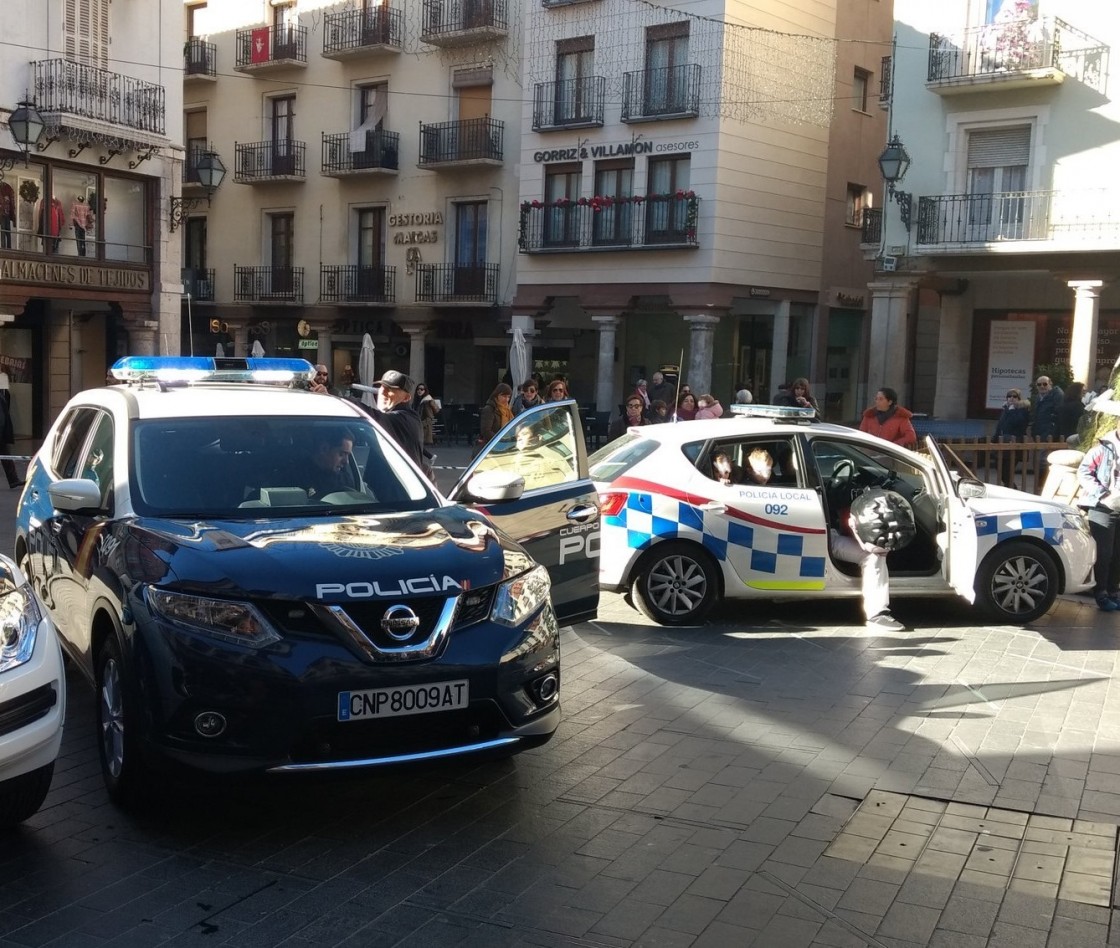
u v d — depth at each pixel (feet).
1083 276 73.56
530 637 15.90
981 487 27.55
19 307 74.38
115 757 16.28
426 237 107.24
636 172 92.48
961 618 30.07
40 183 75.56
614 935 12.89
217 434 19.19
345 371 98.84
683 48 89.25
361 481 19.10
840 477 30.53
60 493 17.37
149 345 83.66
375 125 109.19
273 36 114.01
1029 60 73.61
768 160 92.53
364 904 13.55
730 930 13.03
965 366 83.51
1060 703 22.18
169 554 15.57
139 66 80.23
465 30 101.24
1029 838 15.70
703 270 89.40
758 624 29.14
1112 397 41.06
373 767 14.64
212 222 121.39
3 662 14.08
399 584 15.01
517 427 23.09
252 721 14.34
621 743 19.66
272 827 15.79
